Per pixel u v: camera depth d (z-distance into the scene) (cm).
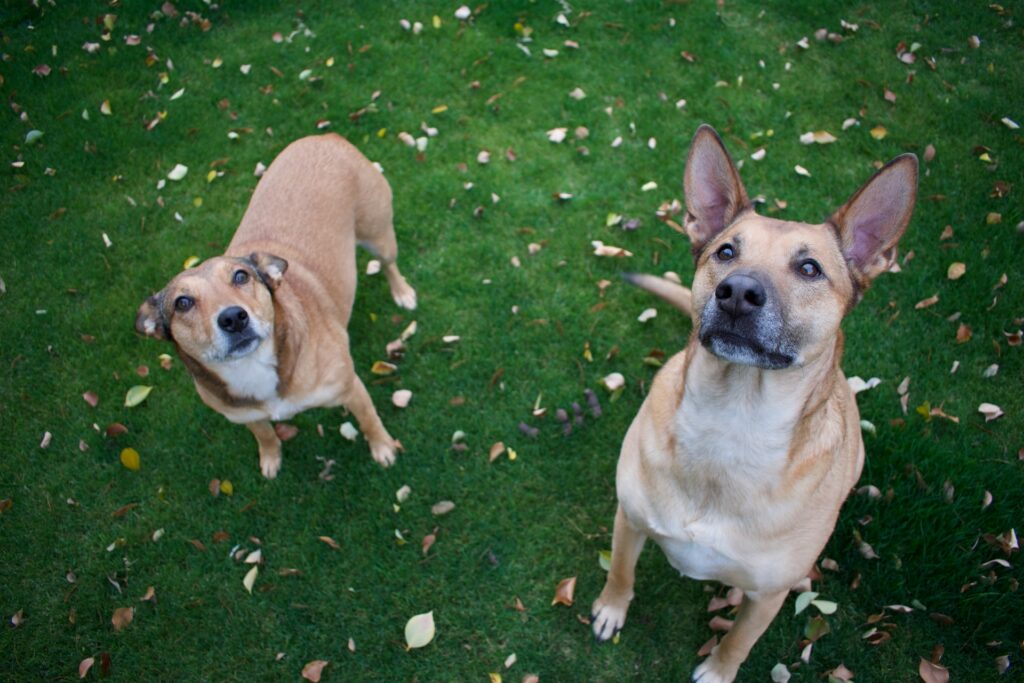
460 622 99
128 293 130
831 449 74
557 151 147
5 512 107
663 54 163
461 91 159
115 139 152
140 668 96
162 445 113
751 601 81
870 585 98
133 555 104
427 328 125
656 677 94
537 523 106
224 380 91
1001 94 152
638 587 101
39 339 124
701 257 75
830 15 171
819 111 152
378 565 103
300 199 106
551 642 97
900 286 125
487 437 114
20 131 154
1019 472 104
